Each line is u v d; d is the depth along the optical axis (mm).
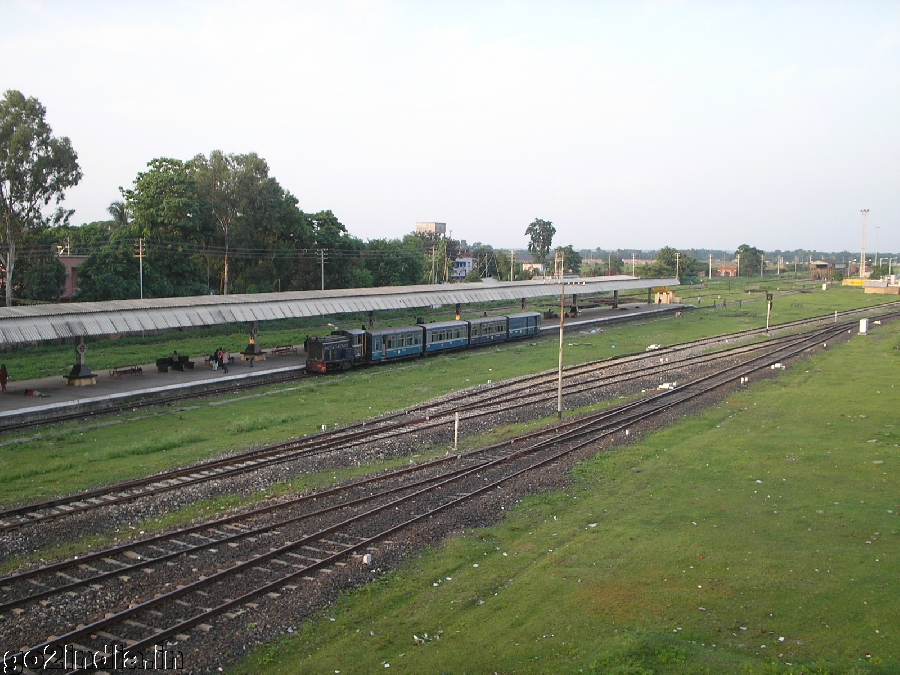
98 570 16703
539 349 60906
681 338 67812
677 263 164375
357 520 19797
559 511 20922
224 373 44062
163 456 26719
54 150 60281
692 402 36812
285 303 50562
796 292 133875
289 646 13406
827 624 13891
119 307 41219
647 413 33844
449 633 13820
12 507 20812
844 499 21406
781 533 18719
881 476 23688
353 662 12812
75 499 21562
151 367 46656
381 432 30656
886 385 40750
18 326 34688
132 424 32375
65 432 30656
